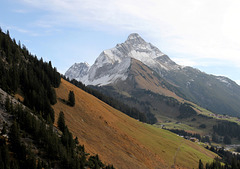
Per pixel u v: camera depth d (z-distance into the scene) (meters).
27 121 50.62
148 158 93.38
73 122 83.38
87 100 123.62
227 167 123.81
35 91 77.94
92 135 82.12
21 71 85.75
